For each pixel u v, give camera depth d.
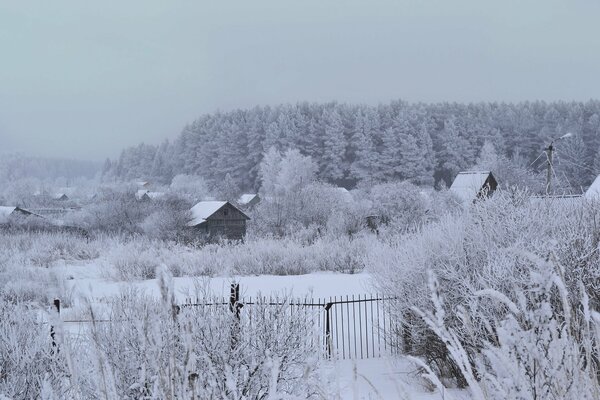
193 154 133.25
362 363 9.19
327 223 39.31
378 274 9.95
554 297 7.12
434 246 8.65
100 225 44.78
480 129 115.31
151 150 156.75
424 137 110.75
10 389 4.86
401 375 8.24
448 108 129.75
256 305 6.46
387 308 9.98
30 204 81.31
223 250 29.45
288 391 5.54
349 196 58.34
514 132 113.31
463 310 2.30
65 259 30.55
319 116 126.69
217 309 6.25
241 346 5.64
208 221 41.59
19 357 5.08
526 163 109.25
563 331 2.09
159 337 2.70
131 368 4.44
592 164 96.06
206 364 4.01
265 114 133.50
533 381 2.04
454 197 39.00
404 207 39.31
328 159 115.88
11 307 5.82
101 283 21.19
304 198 44.31
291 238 35.69
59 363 4.60
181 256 27.47
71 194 106.44
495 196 9.28
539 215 8.55
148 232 38.94
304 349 5.83
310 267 26.48
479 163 94.62
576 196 10.18
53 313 2.67
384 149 113.88
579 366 2.09
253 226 43.12
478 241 8.36
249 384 5.53
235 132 124.06
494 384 2.16
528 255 2.13
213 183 119.94
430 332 8.23
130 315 4.93
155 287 17.80
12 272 20.48
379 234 35.53
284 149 119.81
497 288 7.12
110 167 180.88
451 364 7.86
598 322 1.99
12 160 196.00
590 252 7.29
